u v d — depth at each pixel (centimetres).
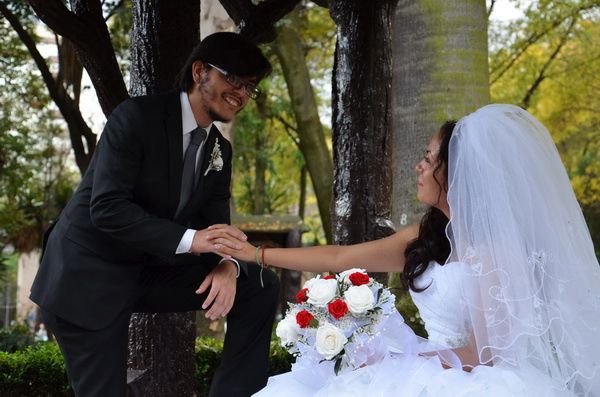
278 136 1902
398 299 524
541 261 238
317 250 290
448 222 258
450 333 252
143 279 296
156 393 401
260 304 300
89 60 385
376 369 243
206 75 272
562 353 235
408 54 554
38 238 1578
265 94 1500
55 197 1572
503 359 235
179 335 408
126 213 263
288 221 1239
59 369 536
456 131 250
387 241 291
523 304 232
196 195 291
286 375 265
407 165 554
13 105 1312
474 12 550
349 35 371
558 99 1583
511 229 236
